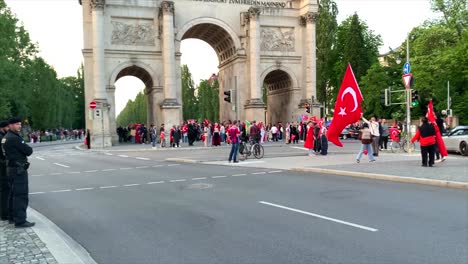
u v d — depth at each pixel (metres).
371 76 82.06
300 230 10.17
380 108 82.50
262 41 63.75
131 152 44.09
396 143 34.09
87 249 9.30
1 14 65.50
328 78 90.12
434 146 21.72
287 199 14.19
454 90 66.81
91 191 17.58
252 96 61.41
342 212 11.97
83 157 38.72
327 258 8.11
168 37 57.84
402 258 7.96
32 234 10.43
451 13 71.56
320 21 87.19
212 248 9.02
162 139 50.50
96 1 55.31
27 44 79.62
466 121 64.94
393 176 17.92
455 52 62.09
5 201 12.48
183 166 27.16
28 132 109.50
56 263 8.02
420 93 70.00
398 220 10.89
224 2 62.47
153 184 19.02
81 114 164.38
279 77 68.00
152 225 11.25
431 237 9.29
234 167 25.66
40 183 20.84
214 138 51.75
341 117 25.48
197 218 11.83
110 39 57.56
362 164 23.78
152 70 59.19
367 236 9.50
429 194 14.48
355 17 85.56
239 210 12.66
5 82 64.56
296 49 65.31
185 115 149.88
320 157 30.62
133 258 8.59
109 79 57.47
